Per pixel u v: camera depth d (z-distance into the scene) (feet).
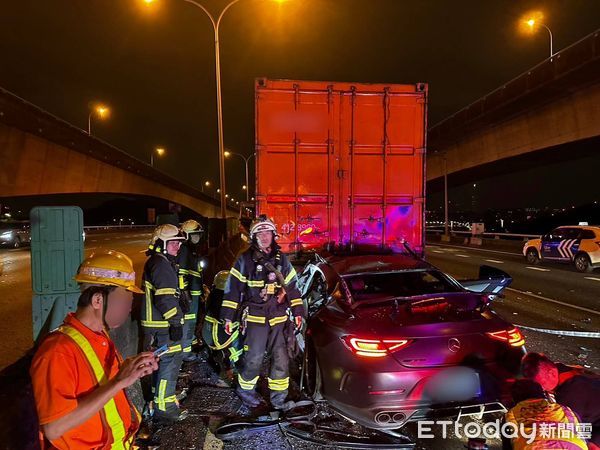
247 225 89.86
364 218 23.66
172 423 12.72
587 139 69.67
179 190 200.44
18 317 25.23
